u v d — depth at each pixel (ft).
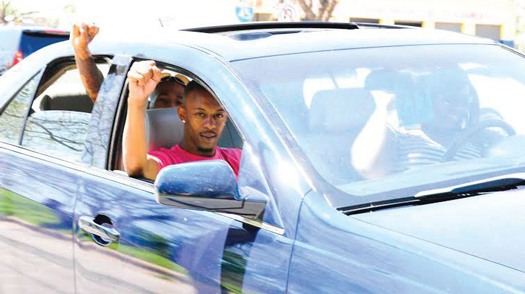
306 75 14.08
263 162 12.47
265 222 12.01
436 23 138.41
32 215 16.69
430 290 9.91
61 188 16.19
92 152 16.19
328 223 11.33
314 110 13.53
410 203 12.14
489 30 144.15
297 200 11.79
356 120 13.69
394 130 13.91
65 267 15.80
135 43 16.28
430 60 15.66
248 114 13.11
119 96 16.08
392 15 133.18
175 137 17.43
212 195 11.87
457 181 12.90
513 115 15.17
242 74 13.75
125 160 15.42
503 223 11.21
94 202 15.25
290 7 63.77
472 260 10.05
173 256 13.23
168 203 11.84
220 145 18.02
